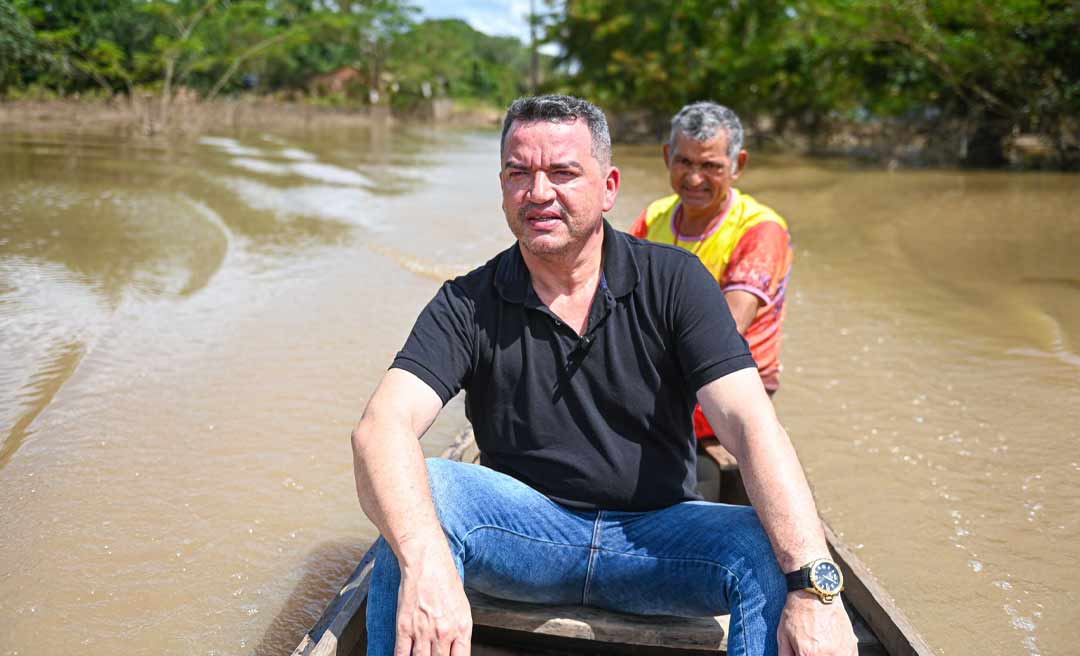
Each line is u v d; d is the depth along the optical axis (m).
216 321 6.73
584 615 2.36
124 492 4.16
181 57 34.34
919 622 3.25
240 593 3.43
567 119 2.25
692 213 3.70
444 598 1.98
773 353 3.69
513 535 2.30
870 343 6.36
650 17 28.38
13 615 3.25
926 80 19.56
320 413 5.07
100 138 24.72
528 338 2.34
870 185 15.61
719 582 2.16
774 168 18.73
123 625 3.22
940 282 8.22
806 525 2.01
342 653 2.29
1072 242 10.21
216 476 4.32
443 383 2.30
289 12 46.19
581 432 2.35
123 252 8.95
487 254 9.52
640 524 2.31
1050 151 19.08
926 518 3.95
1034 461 4.50
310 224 10.99
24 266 8.16
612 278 2.32
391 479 2.09
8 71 28.83
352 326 6.68
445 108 52.91
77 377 5.51
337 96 54.53
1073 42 17.06
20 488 4.16
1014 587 3.47
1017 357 6.07
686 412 2.41
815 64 21.84
